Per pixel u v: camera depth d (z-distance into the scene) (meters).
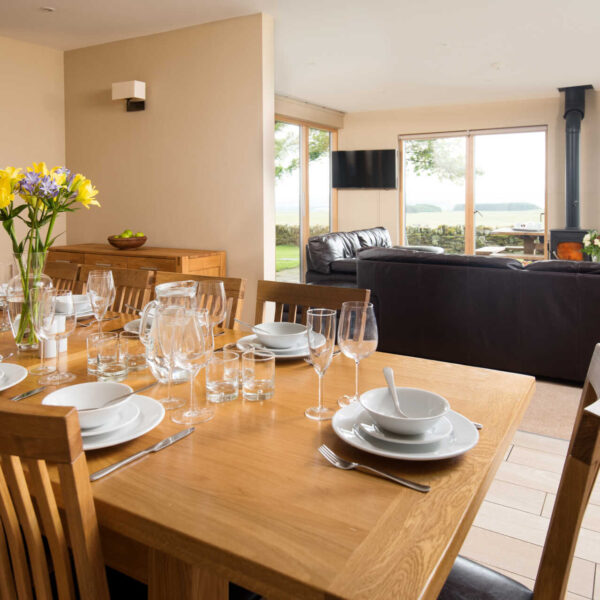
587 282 3.47
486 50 5.30
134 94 4.64
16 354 1.71
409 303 4.10
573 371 3.61
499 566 1.85
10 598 0.91
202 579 0.87
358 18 4.35
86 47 5.07
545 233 7.99
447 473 0.96
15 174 1.57
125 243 4.53
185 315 1.19
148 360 1.46
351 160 8.84
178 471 0.96
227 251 4.57
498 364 3.85
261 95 4.27
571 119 7.26
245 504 0.85
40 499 0.78
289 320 2.08
